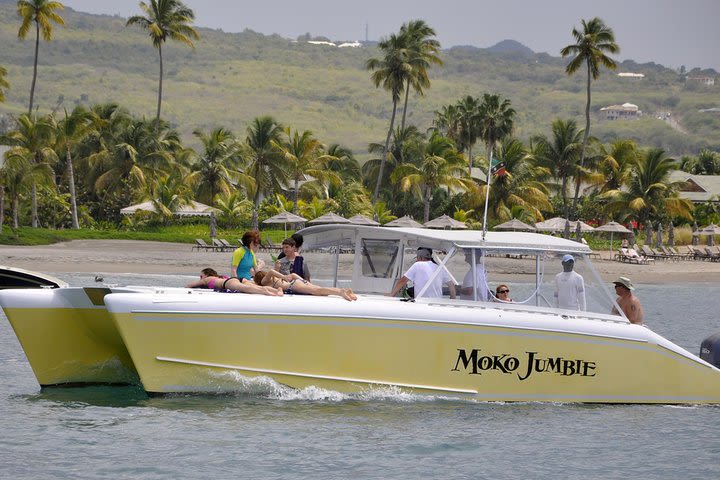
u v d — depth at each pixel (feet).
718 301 399.03
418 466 109.60
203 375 125.49
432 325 129.39
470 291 134.62
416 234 138.21
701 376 139.85
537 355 133.39
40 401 134.72
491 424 126.82
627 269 600.39
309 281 144.36
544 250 137.69
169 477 103.30
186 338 123.95
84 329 137.69
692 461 115.14
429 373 130.00
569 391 135.44
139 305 122.31
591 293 138.82
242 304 124.67
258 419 123.95
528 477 107.55
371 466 108.78
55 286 153.99
